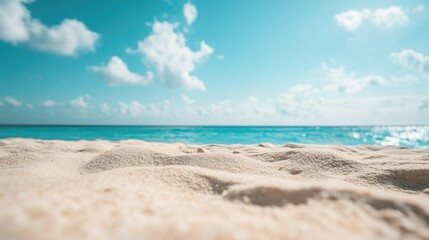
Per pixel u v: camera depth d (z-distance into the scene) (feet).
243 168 15.85
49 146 27.27
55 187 7.02
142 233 4.53
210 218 5.37
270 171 15.78
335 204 6.58
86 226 4.62
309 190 7.33
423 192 12.44
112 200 6.40
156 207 6.27
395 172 14.26
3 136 80.18
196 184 10.00
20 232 4.13
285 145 32.94
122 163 16.76
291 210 6.27
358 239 4.88
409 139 87.30
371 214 6.19
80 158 19.47
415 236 5.43
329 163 16.40
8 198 5.52
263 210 6.30
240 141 80.59
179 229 4.68
